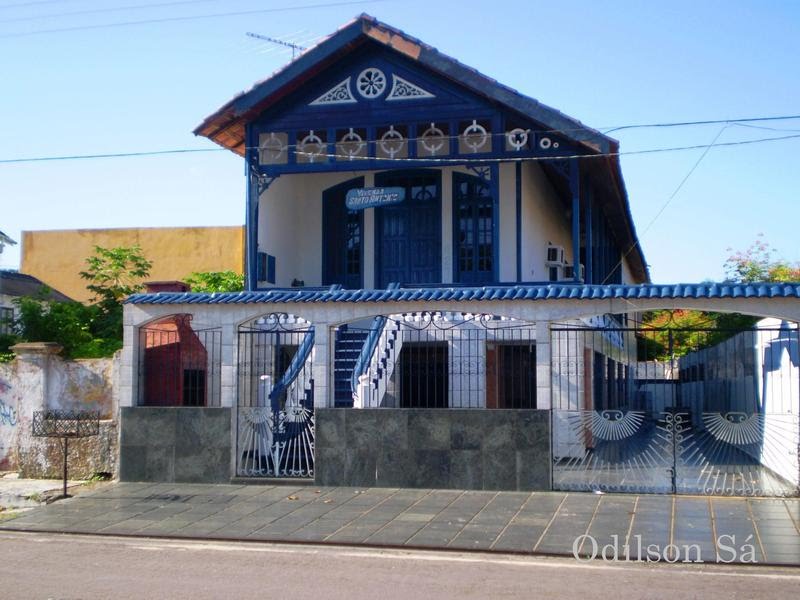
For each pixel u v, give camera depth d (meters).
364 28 19.23
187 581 9.34
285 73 19.55
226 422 15.64
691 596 8.62
